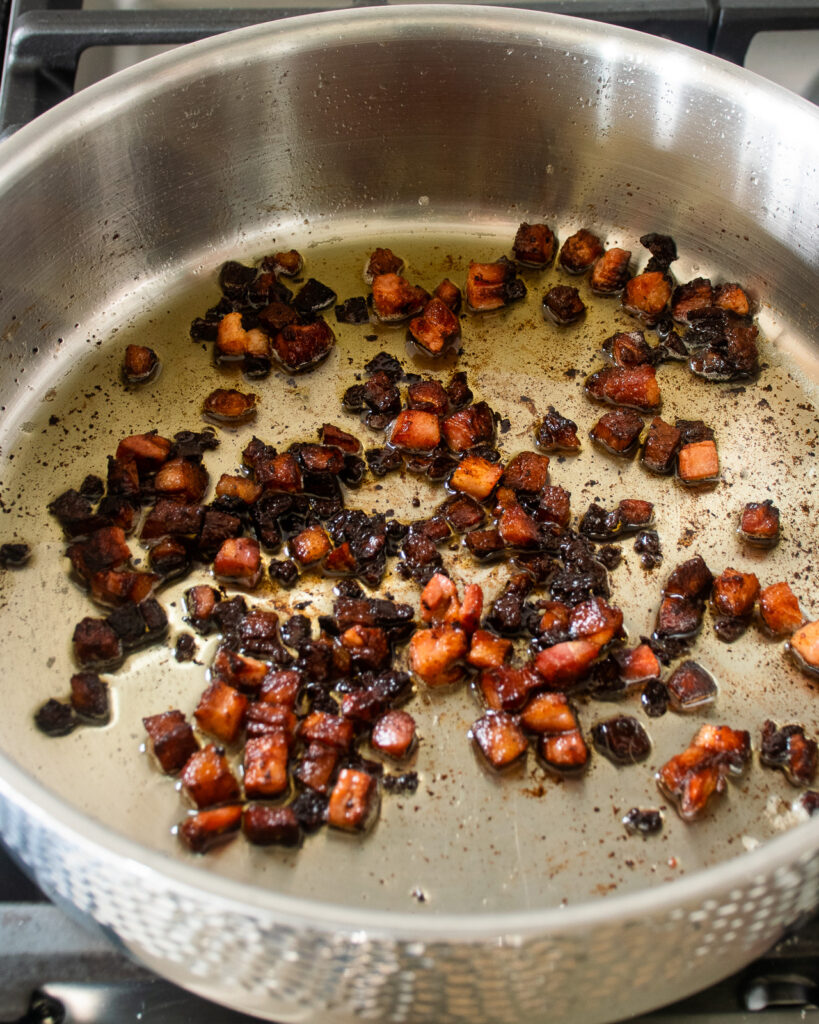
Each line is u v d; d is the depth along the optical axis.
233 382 0.53
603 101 0.53
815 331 0.53
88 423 0.52
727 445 0.51
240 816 0.43
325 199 0.57
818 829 0.37
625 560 0.48
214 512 0.48
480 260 0.57
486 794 0.44
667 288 0.54
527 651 0.46
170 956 0.38
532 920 0.35
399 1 0.56
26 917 0.40
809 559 0.49
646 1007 0.38
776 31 0.57
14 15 0.56
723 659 0.46
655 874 0.42
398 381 0.53
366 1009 0.37
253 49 0.51
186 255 0.56
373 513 0.49
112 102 0.50
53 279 0.52
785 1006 0.39
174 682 0.46
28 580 0.48
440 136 0.55
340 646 0.46
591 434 0.51
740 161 0.52
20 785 0.37
